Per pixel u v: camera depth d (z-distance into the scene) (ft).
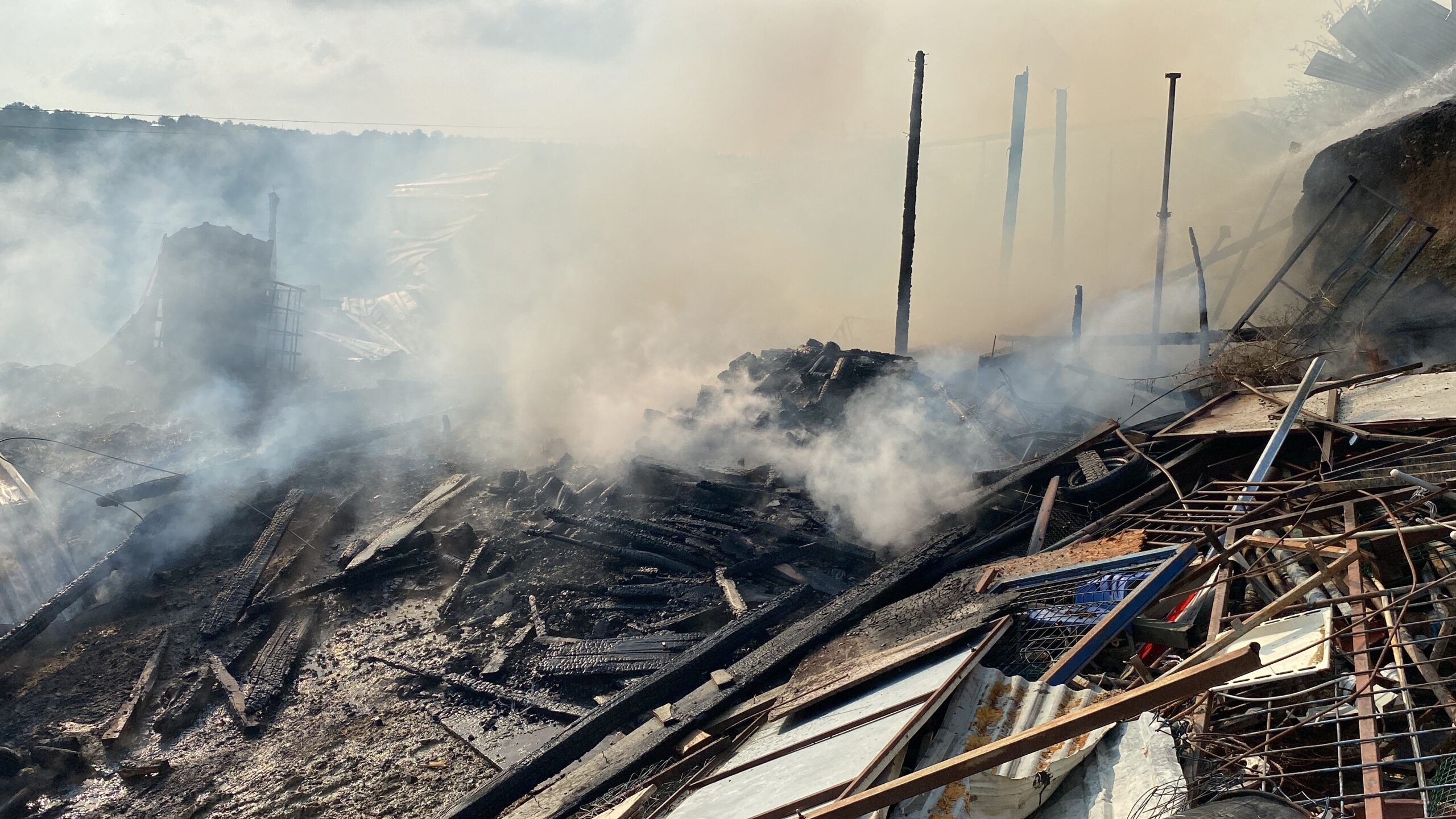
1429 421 28.96
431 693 33.24
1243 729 17.69
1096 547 28.78
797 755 21.27
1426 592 19.84
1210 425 36.94
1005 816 16.49
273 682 33.99
